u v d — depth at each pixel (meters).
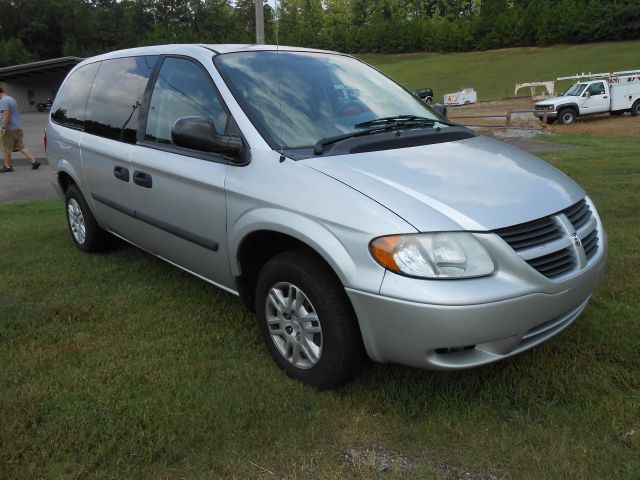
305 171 2.75
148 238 3.94
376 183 2.60
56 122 5.15
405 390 2.79
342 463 2.33
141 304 3.93
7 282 4.41
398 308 2.35
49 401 2.76
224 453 2.39
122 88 4.19
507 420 2.56
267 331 3.03
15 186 9.86
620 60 58.53
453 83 62.56
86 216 4.88
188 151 3.41
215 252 3.25
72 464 2.33
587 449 2.34
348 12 99.62
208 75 3.38
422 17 100.25
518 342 2.49
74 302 3.99
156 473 2.29
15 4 88.44
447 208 2.47
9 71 41.50
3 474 2.28
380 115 3.54
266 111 3.18
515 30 77.00
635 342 3.14
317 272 2.66
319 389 2.80
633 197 6.56
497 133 18.58
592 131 19.27
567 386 2.78
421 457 2.35
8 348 3.33
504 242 2.42
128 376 2.97
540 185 2.82
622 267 4.25
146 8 84.62
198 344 3.32
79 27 88.12
